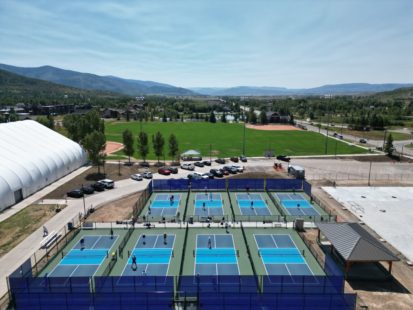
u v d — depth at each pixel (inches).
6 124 2581.2
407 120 7135.8
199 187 2247.8
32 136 2603.3
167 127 6146.7
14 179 1950.1
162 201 2023.9
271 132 5492.1
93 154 2583.7
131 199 2048.5
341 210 1882.4
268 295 975.6
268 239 1499.8
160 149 3056.1
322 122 7135.8
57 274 1205.1
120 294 978.1
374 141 4544.8
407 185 2427.4
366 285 1138.7
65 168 2588.6
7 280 1056.8
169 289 1029.8
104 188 2241.6
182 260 1301.7
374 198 2110.0
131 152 3031.5
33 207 1873.8
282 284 1008.2
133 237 1513.3
